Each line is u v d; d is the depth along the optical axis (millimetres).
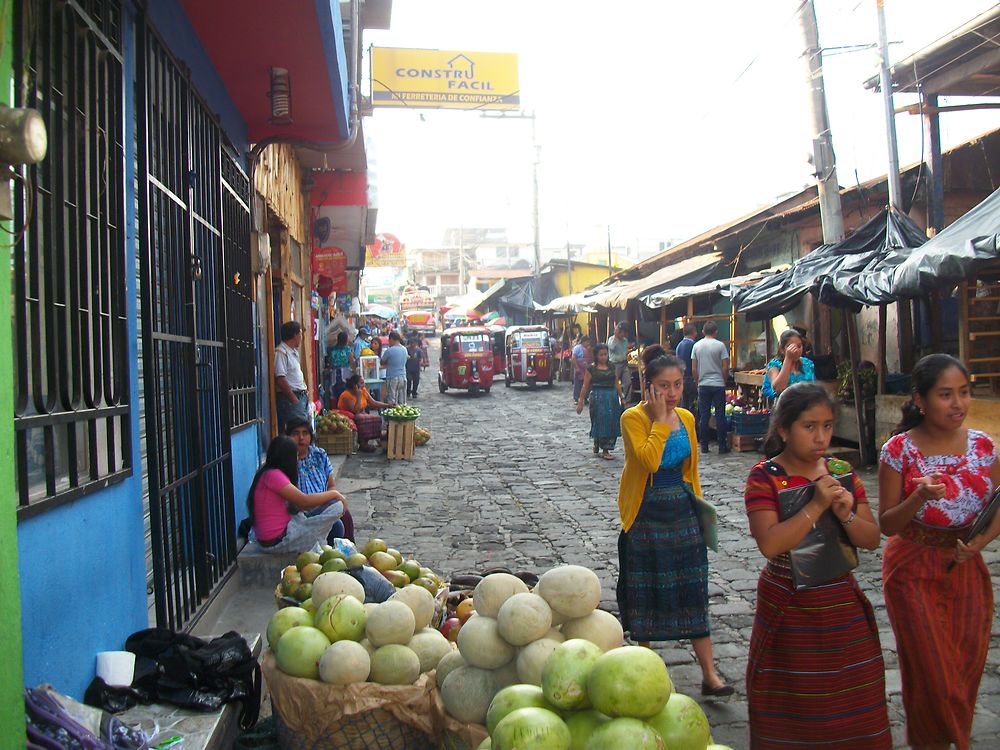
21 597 2910
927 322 11172
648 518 4359
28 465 3115
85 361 3555
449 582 5164
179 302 5133
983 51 10492
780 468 3061
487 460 12883
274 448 6266
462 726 2955
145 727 3340
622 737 2305
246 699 3719
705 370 12812
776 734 2973
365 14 13977
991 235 7711
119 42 4070
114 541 3832
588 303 23844
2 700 2152
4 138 2127
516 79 21094
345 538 6699
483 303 44594
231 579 5922
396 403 20062
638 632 4344
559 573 3170
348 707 3186
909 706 3254
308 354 15188
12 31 2867
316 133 8352
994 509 3125
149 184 4582
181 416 5059
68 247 3467
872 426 11086
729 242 18906
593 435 12852
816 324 14609
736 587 6125
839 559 2947
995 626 5016
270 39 6094
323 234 16531
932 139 11594
